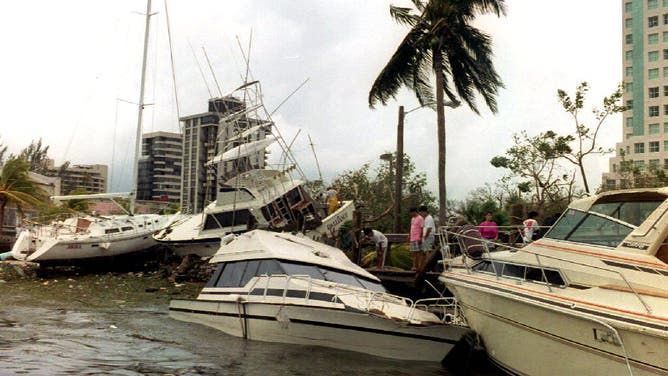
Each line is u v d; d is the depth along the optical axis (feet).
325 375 32.68
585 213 31.19
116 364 34.42
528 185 100.89
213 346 39.17
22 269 91.40
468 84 84.74
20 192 141.59
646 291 25.70
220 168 90.07
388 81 83.97
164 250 97.35
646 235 27.55
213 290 46.34
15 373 31.63
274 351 37.81
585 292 27.86
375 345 36.40
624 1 293.02
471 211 76.79
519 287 31.99
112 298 66.54
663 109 276.21
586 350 26.48
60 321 49.62
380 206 113.39
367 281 44.47
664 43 278.87
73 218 104.94
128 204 120.88
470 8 78.54
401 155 84.23
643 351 23.49
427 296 55.06
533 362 30.40
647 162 275.39
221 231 86.33
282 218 84.17
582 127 92.99
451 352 35.50
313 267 43.04
